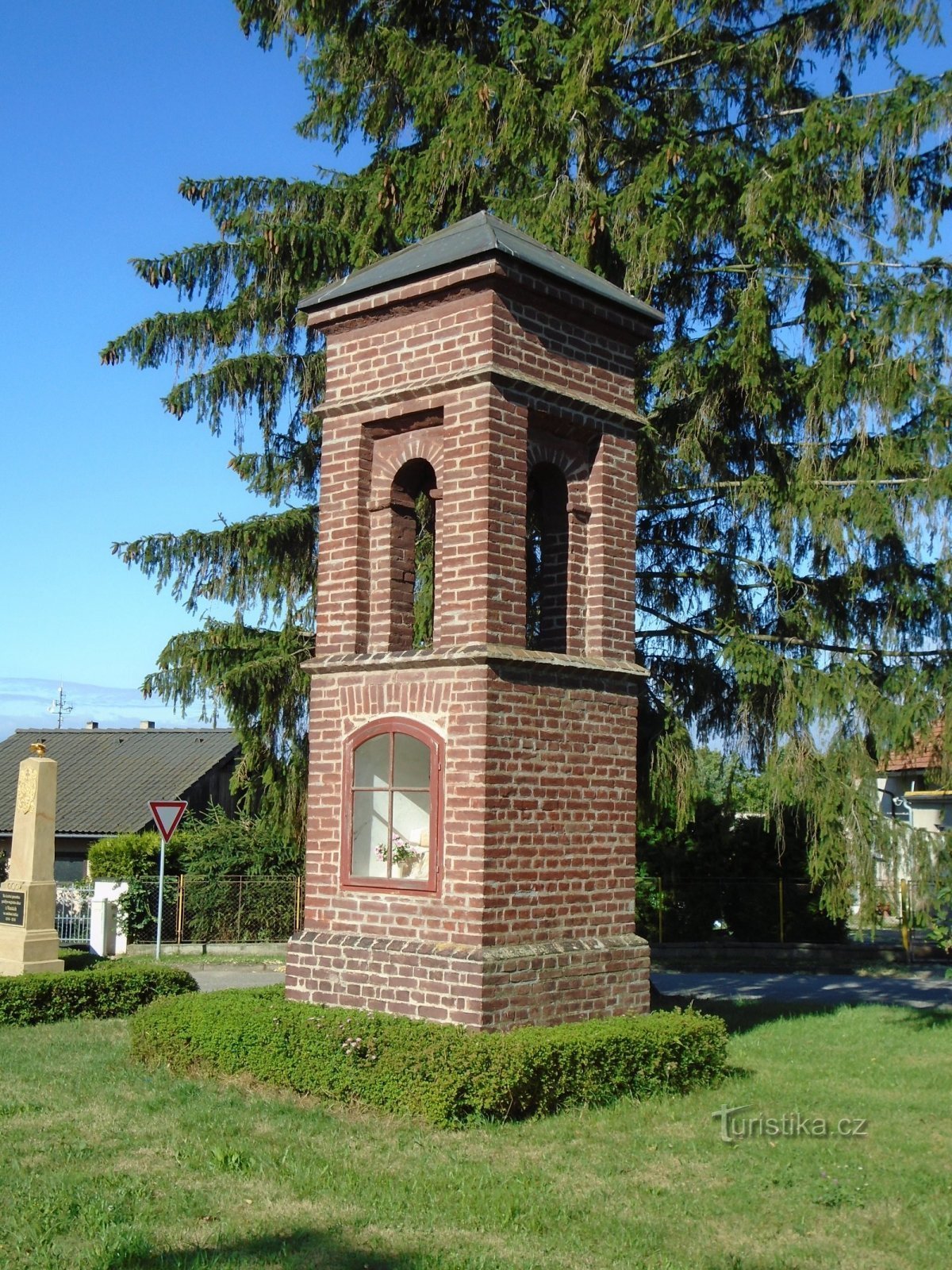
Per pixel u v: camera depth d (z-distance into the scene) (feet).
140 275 54.85
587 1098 30.81
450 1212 23.49
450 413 34.45
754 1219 23.22
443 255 34.81
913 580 47.88
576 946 34.06
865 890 46.06
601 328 37.47
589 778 35.40
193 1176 25.54
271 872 84.33
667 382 48.26
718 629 49.21
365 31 51.55
